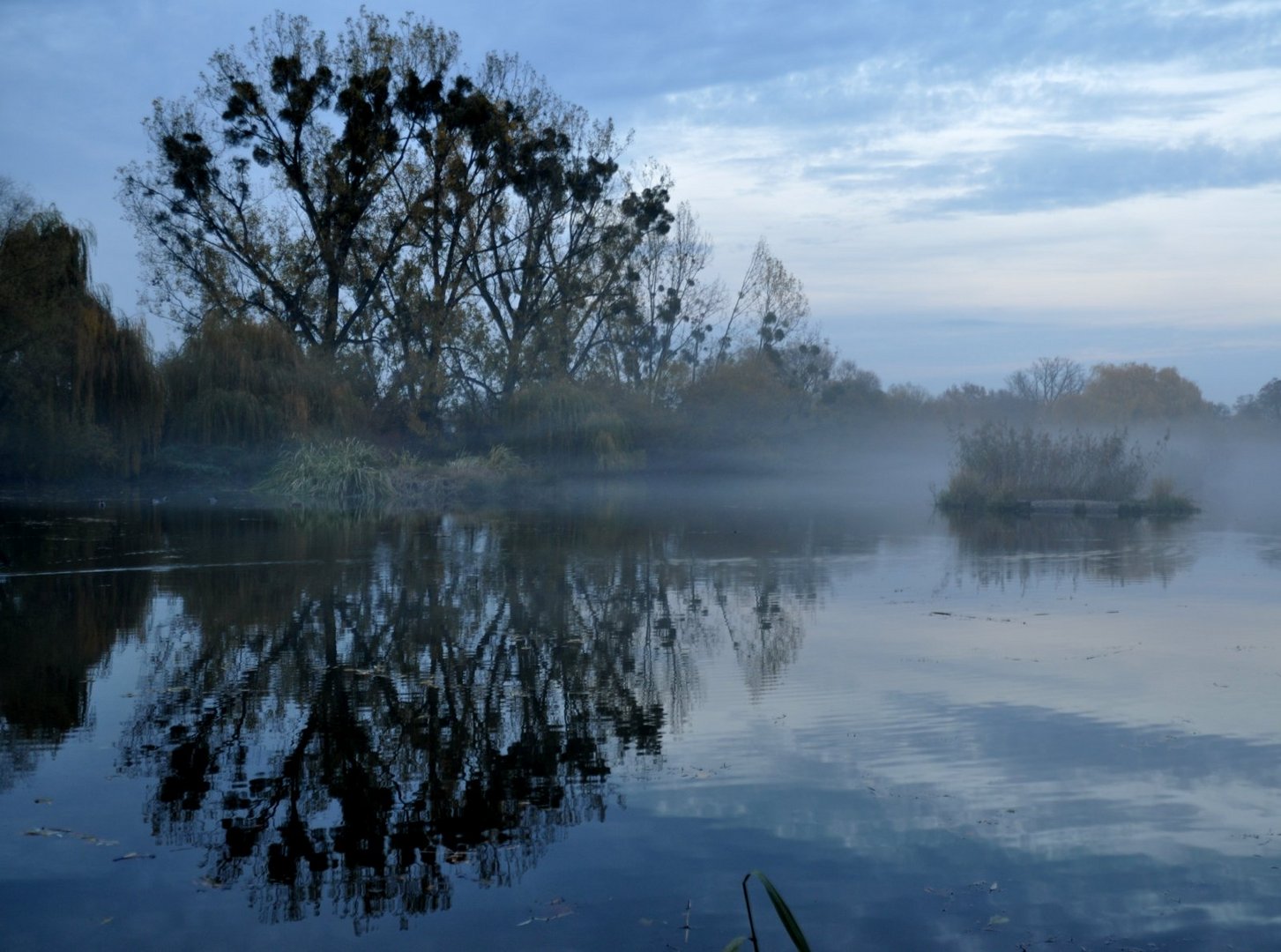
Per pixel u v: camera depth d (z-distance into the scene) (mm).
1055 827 4945
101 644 8859
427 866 4551
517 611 10633
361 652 8633
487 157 36188
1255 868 4500
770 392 46875
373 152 34469
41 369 24125
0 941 3900
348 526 19641
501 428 36656
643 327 45625
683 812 5141
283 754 6016
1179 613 10648
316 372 31047
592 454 37094
